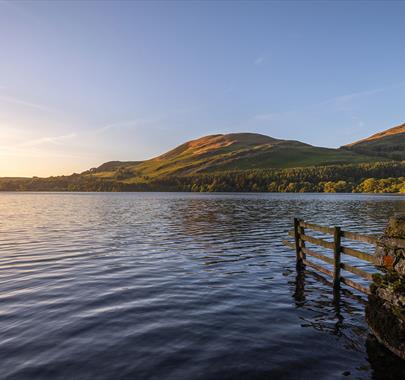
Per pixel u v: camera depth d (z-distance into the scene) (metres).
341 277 14.16
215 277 15.95
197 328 10.11
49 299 12.58
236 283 15.00
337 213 53.41
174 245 24.72
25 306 11.82
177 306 12.00
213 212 56.97
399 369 7.90
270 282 15.23
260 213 54.38
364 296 13.40
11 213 56.16
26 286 14.22
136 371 7.69
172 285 14.57
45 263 18.64
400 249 9.40
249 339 9.42
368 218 45.16
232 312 11.50
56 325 10.21
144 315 11.10
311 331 10.03
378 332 9.27
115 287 14.20
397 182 179.00
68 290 13.71
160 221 42.47
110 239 27.45
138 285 14.50
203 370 7.77
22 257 20.19
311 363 8.14
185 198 130.25
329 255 21.55
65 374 7.54
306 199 111.69
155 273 16.59
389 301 9.20
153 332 9.79
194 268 17.69
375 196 139.38
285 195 161.62
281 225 37.59
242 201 99.69
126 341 9.19
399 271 9.27
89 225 37.94
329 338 9.55
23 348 8.73
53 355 8.39
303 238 17.50
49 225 37.91
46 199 125.62
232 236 29.28
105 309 11.60
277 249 23.30
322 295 13.47
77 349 8.70
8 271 16.83
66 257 20.25
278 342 9.26
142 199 123.19
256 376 7.54
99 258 20.02
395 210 59.16
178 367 7.88
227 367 7.90
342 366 8.02
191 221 42.25
